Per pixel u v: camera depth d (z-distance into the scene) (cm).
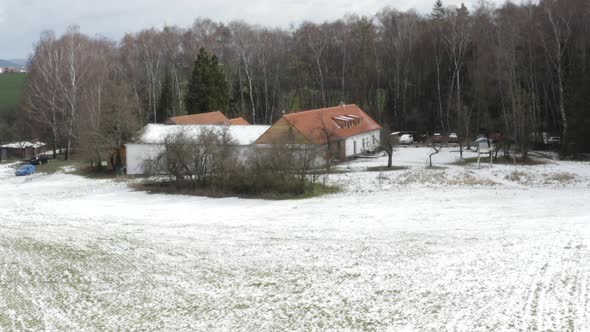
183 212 4059
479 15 9088
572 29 6650
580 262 2319
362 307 2006
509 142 6034
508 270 2286
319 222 3503
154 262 2681
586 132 5800
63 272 2555
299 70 9612
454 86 8581
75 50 8244
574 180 4578
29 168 7044
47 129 8675
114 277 2472
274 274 2436
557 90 7038
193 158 4925
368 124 7038
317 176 4822
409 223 3359
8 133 9900
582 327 1694
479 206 3797
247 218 3738
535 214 3444
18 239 3203
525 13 7675
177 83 9950
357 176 5047
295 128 5678
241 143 5741
